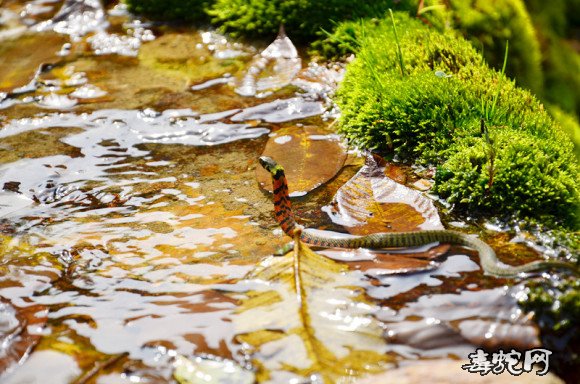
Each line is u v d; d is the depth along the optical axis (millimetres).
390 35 7785
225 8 9109
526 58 8758
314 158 6238
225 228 5324
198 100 7520
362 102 6738
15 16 10141
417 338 4062
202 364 3957
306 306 4309
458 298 4332
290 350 4004
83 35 9406
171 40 9055
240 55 8484
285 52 8312
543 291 4266
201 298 4492
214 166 6289
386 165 6105
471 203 5438
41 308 4500
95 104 7574
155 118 7203
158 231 5328
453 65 7164
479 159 5672
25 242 5254
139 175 6195
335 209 5488
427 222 5211
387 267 4668
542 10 10211
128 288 4660
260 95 7547
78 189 6000
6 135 7004
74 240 5258
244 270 4754
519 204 5340
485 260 4633
